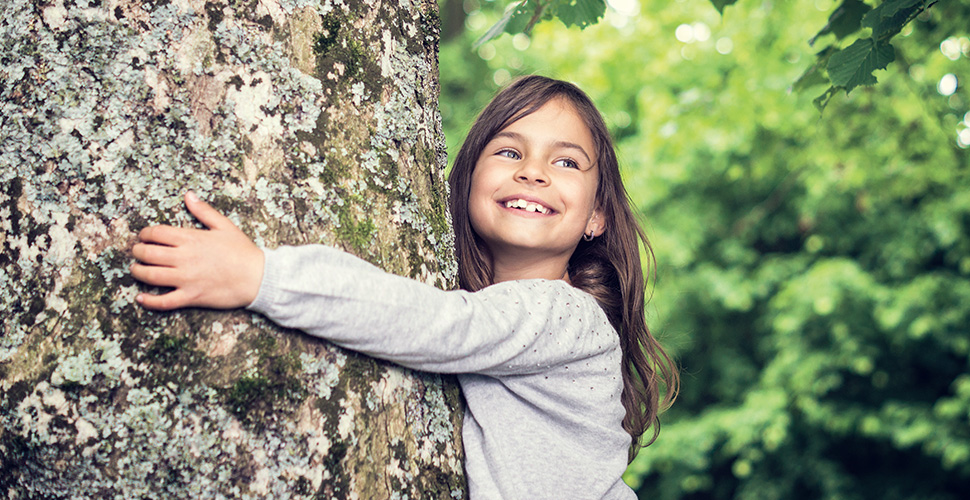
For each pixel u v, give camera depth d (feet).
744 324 29.37
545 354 4.76
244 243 3.60
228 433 3.52
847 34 7.16
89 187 3.50
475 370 4.41
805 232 27.63
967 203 21.99
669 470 28.78
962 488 26.30
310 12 3.95
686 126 20.44
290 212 3.79
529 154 5.90
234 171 3.69
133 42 3.57
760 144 23.16
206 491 3.47
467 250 6.17
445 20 33.37
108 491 3.40
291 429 3.66
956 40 18.13
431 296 4.12
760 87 20.56
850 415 25.55
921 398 26.17
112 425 3.39
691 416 29.96
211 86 3.67
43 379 3.39
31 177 3.51
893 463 27.53
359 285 3.80
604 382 5.24
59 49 3.52
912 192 21.63
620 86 24.53
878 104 19.61
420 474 4.17
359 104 4.08
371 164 4.09
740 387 28.78
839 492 26.37
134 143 3.55
